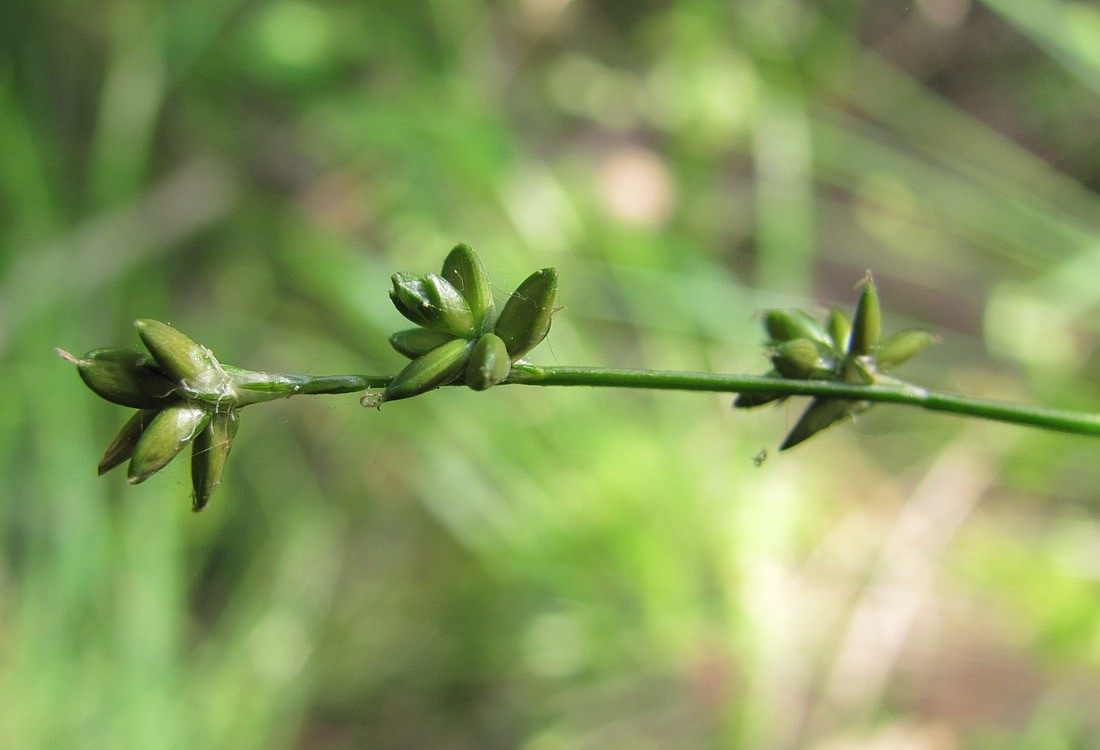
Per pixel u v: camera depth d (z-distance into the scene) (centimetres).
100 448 16
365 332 18
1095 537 16
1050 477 17
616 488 16
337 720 16
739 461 16
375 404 9
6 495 16
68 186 19
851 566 16
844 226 20
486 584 16
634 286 18
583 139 20
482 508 16
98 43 20
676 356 17
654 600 16
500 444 16
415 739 16
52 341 17
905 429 17
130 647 15
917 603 16
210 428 9
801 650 16
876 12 20
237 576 17
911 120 20
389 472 18
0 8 20
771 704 15
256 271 19
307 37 20
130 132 19
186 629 16
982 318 18
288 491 18
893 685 16
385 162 19
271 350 18
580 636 16
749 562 16
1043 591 16
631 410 17
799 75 20
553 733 16
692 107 19
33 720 14
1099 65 17
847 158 20
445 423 17
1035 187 19
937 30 20
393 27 20
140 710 15
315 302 19
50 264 18
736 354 17
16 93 19
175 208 20
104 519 16
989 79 20
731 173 20
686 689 16
